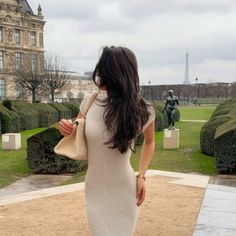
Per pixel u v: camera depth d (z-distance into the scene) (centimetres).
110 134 264
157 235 516
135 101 265
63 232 532
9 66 9131
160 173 995
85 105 280
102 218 276
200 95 8569
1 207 675
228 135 1111
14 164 1376
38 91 6581
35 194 781
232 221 572
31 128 2936
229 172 1138
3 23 9112
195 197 735
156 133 2409
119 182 275
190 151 1594
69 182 1064
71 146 277
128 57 264
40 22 10006
